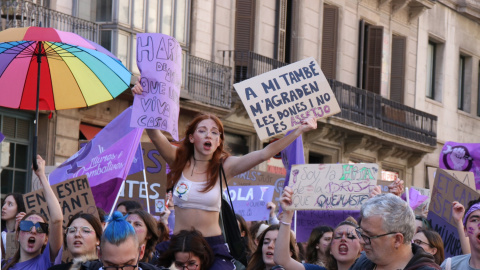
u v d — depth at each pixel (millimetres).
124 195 12820
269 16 32406
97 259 8734
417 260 6680
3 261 10719
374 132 35250
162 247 8555
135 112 9086
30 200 10891
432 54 41531
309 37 34219
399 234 6668
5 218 11805
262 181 16016
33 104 10195
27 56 9906
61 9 24484
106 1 25391
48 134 23984
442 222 11500
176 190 8469
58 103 10219
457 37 42531
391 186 8883
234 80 30594
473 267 8477
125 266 6445
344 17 35625
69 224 8992
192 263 8242
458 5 42406
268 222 14523
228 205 8531
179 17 27578
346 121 33438
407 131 37438
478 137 43938
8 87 10109
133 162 12781
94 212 10656
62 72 10062
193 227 8422
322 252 11016
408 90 39188
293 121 9383
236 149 30766
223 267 8383
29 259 9797
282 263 8758
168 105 9180
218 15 30375
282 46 33000
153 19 26562
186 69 27797
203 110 28578
